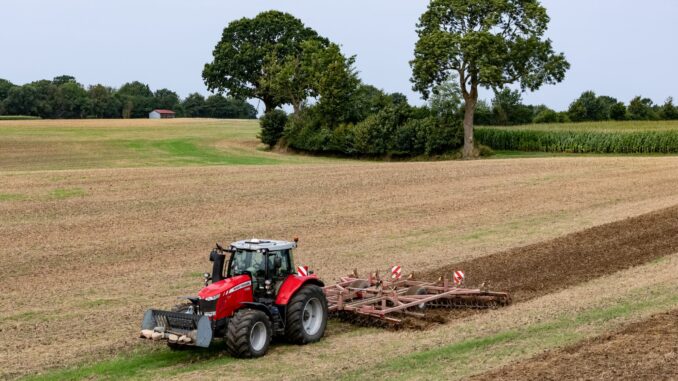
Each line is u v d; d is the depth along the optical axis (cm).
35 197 3219
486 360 1245
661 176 4131
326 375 1198
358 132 7294
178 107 19088
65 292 1856
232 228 2744
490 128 7606
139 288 1903
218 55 9056
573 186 3838
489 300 1677
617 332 1388
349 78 7812
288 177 4125
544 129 7406
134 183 3703
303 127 7925
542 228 2778
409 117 7400
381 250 2420
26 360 1319
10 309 1694
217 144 8400
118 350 1377
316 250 2416
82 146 7769
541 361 1220
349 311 1551
